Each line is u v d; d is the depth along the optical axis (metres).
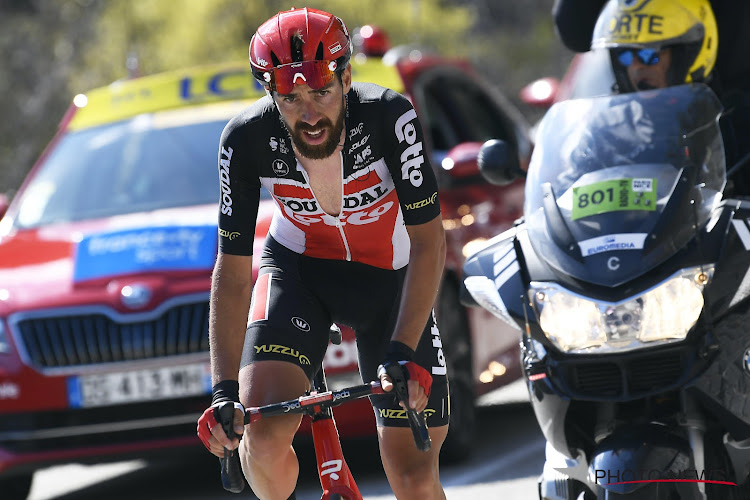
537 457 21.33
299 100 11.35
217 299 12.22
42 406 20.48
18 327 20.77
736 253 12.94
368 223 12.93
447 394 13.14
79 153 24.92
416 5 72.06
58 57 68.75
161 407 20.30
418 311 11.80
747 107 16.08
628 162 13.85
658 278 12.60
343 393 10.90
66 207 23.77
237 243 12.38
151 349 20.33
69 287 20.97
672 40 14.84
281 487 12.20
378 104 12.15
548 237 13.45
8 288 21.23
